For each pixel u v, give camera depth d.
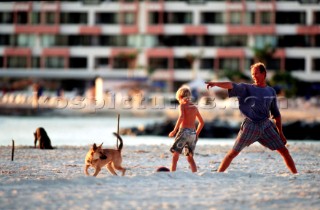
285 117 56.25
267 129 13.47
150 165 17.36
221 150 22.75
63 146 24.34
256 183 12.42
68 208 9.81
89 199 10.55
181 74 96.38
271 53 92.88
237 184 12.27
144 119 58.41
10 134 38.12
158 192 11.27
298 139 39.53
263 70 13.41
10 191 11.34
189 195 10.98
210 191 11.41
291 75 88.88
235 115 57.59
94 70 97.94
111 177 12.85
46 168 16.38
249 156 20.23
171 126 41.66
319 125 44.44
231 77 86.62
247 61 96.81
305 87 94.31
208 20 97.44
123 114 60.62
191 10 97.06
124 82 79.69
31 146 24.14
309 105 69.81
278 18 96.62
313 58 95.81
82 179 12.55
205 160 18.97
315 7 95.75
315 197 10.91
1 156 19.66
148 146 24.08
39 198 10.61
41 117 59.59
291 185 12.21
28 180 12.58
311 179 13.09
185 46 97.44
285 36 96.56
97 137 36.19
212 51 96.69
